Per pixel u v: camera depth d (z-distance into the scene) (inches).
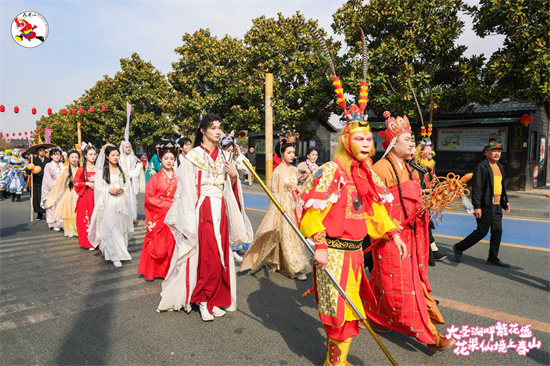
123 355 114.4
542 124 603.2
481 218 202.1
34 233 306.8
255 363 109.8
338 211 97.3
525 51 386.9
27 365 108.7
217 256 141.0
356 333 99.1
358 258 101.7
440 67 519.5
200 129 147.4
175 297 145.3
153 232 179.0
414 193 115.6
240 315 144.2
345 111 102.2
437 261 213.3
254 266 190.9
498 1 394.9
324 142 776.3
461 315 141.6
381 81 502.3
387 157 118.7
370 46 536.7
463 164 582.9
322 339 124.9
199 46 776.9
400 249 104.1
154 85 1094.4
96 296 164.7
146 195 179.0
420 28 485.7
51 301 159.0
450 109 540.4
